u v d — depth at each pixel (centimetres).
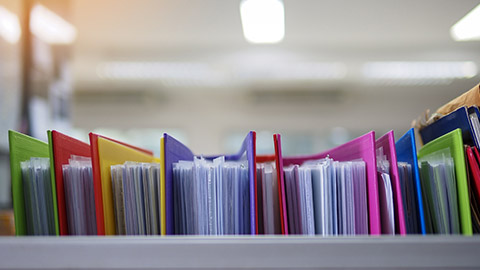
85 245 57
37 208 71
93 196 72
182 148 87
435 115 84
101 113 660
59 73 284
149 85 606
